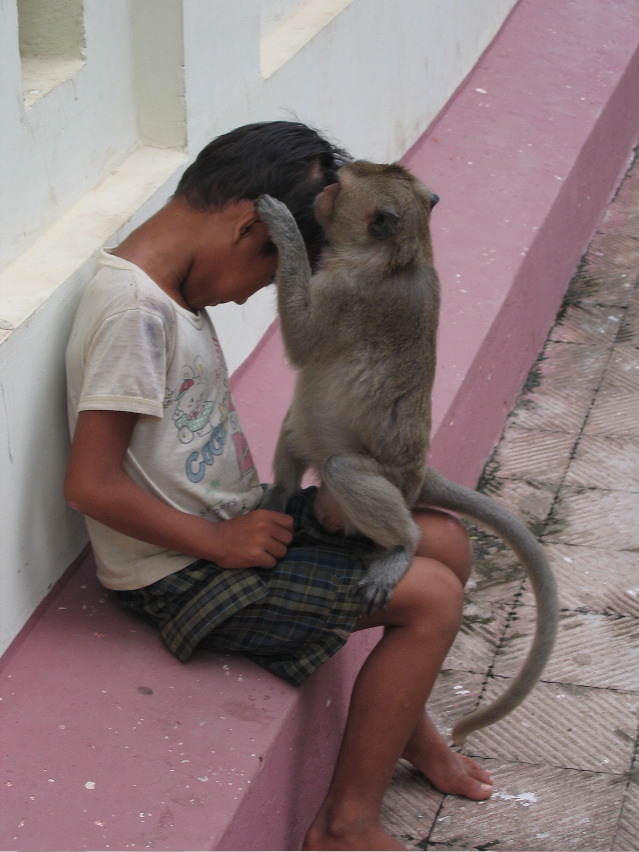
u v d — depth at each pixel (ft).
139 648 9.20
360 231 9.52
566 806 10.65
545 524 14.60
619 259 20.98
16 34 8.61
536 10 25.03
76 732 8.38
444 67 20.20
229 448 9.30
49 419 9.04
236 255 8.61
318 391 9.96
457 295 15.64
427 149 19.49
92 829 7.64
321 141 9.13
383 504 9.36
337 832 9.36
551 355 18.24
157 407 8.16
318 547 9.31
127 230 9.93
